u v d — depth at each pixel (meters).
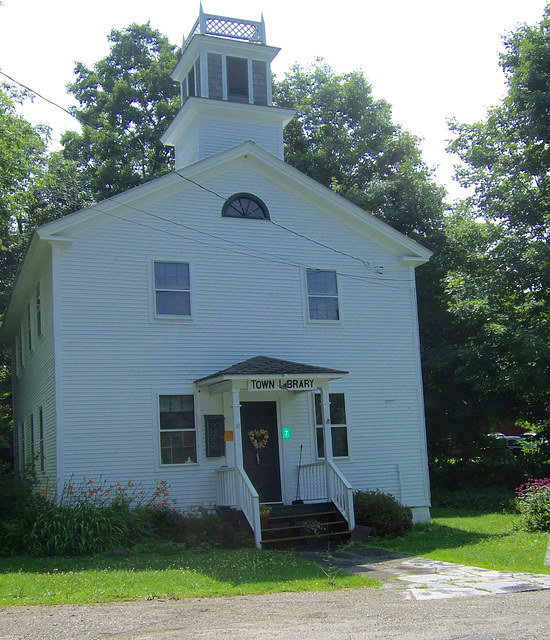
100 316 17.66
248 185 19.84
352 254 20.81
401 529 17.98
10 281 33.59
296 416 19.47
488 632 7.66
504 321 25.45
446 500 25.53
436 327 30.53
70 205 34.91
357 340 20.42
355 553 15.36
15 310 25.48
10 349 36.44
